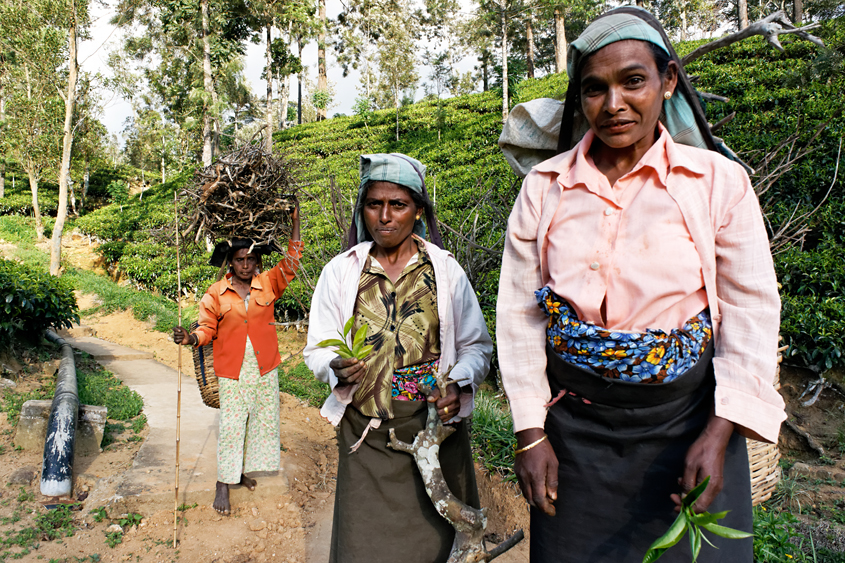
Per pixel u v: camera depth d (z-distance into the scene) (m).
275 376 3.55
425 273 2.11
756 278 1.31
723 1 24.70
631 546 1.41
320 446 4.62
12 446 4.03
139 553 3.00
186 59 23.94
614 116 1.32
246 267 3.43
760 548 2.37
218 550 3.06
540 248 1.49
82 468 3.89
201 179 3.22
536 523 1.59
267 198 3.31
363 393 1.99
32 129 18.83
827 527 2.77
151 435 4.54
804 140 7.10
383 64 24.72
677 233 1.32
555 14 26.53
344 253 2.17
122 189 25.36
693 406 1.35
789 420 4.48
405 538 1.96
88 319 11.17
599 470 1.42
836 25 8.76
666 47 1.37
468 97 26.45
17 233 19.67
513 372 1.51
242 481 3.59
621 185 1.40
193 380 6.80
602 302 1.38
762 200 5.73
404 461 1.98
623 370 1.32
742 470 1.39
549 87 22.53
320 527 3.33
